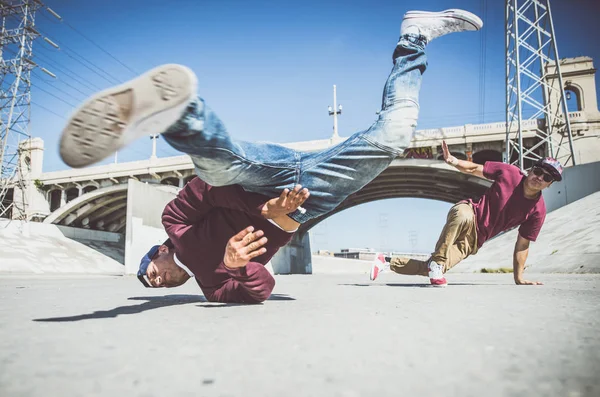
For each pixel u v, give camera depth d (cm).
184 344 117
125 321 168
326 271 5384
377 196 4053
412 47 245
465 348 108
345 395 69
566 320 158
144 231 2053
